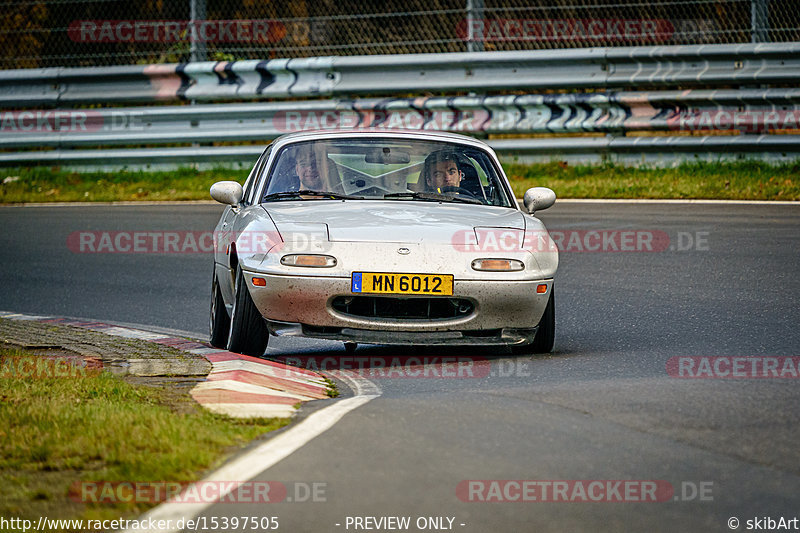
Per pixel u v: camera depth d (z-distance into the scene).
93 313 31.19
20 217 49.91
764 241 38.34
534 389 17.73
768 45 51.62
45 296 33.97
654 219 43.62
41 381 18.47
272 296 21.59
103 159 59.22
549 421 15.20
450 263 21.55
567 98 54.00
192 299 33.28
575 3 57.19
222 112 57.66
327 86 56.97
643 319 27.16
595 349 23.30
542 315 22.45
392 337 21.53
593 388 17.62
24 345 23.34
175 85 58.75
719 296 29.94
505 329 22.05
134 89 59.25
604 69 53.97
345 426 14.99
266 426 15.21
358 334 21.48
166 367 20.36
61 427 14.55
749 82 52.19
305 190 25.12
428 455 13.51
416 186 25.23
